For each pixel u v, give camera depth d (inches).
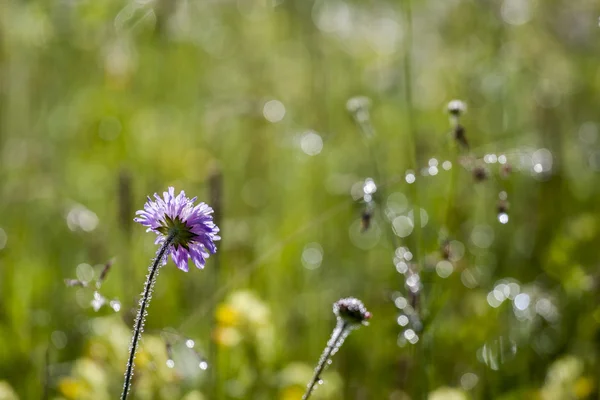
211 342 175.2
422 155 231.6
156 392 165.8
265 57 312.3
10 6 266.8
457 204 241.9
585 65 298.2
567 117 297.3
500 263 243.4
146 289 112.6
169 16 234.4
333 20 310.3
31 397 182.5
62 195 265.1
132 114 298.5
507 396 190.7
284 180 282.8
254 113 273.6
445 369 201.5
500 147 255.9
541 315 212.1
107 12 260.2
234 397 175.0
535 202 254.4
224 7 300.4
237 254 237.9
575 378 184.7
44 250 248.8
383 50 316.2
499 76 279.7
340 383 185.9
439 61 296.2
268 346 179.0
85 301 217.8
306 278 237.6
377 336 213.8
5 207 254.4
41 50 282.7
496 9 279.9
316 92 298.0
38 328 209.5
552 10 285.7
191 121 302.0
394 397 189.8
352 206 256.8
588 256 233.5
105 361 167.6
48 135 291.0
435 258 191.8
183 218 113.0
